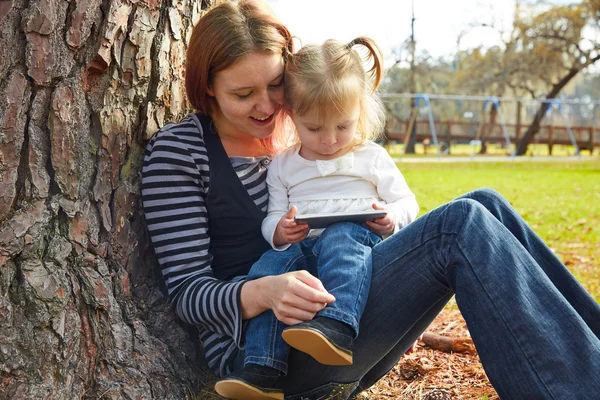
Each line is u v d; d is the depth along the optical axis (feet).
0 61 5.60
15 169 5.70
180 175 6.61
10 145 5.66
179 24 7.19
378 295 6.10
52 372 5.80
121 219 6.52
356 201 7.34
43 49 5.76
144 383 6.27
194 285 6.35
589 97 144.46
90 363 6.07
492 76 106.11
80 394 5.96
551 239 22.12
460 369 8.49
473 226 5.72
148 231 6.82
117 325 6.30
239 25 6.50
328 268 6.19
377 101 7.97
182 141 6.70
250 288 6.01
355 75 7.11
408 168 56.18
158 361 6.48
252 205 7.01
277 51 6.67
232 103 6.68
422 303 6.17
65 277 5.93
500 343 5.39
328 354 5.63
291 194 7.41
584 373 5.17
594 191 37.42
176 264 6.51
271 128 7.07
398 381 8.15
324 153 7.34
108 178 6.40
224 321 6.20
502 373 5.36
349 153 7.52
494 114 94.43
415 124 86.74
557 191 37.76
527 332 5.31
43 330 5.76
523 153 85.25
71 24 5.93
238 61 6.47
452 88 114.11
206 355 6.70
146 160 6.71
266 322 6.04
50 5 5.77
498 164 63.00
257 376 5.84
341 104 6.94
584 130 86.84
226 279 6.99
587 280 15.58
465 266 5.63
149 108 6.79
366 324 6.13
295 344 5.64
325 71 6.92
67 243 5.99
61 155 5.94
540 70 100.42
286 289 5.69
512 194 36.17
